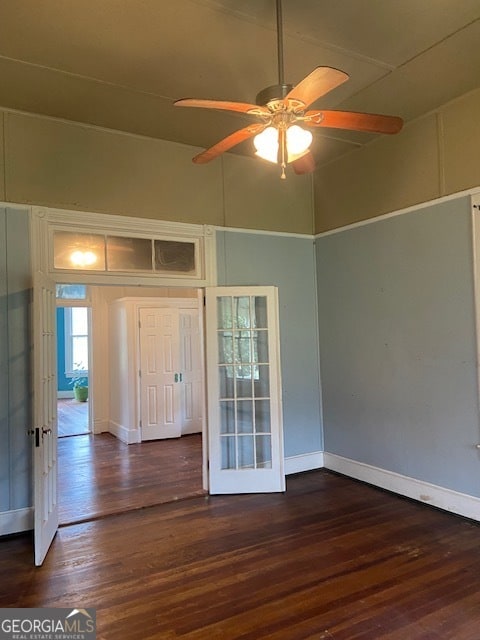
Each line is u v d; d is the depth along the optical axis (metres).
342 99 3.66
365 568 2.96
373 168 4.46
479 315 3.52
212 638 2.32
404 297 4.15
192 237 4.54
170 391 7.17
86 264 4.02
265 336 4.59
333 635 2.32
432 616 2.45
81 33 2.77
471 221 3.59
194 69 3.20
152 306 7.12
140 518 3.89
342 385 4.86
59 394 12.68
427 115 3.94
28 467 3.64
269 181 4.97
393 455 4.28
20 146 3.73
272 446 4.45
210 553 3.22
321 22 2.72
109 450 6.38
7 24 2.67
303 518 3.79
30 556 3.24
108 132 4.12
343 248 4.83
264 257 4.90
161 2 2.52
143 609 2.58
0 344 3.57
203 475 4.56
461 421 3.68
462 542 3.28
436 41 2.94
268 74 3.28
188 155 4.52
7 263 3.62
